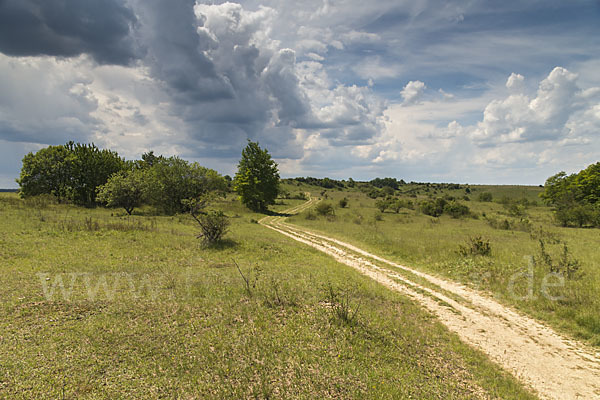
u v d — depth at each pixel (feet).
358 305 29.07
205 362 18.74
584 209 131.64
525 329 28.73
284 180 536.83
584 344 26.04
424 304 34.40
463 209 185.68
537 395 19.10
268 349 20.77
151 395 15.53
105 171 160.66
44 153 150.10
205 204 84.38
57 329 21.18
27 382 15.58
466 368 21.39
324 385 17.48
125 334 21.33
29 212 81.97
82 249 46.52
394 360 21.25
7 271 33.14
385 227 119.14
